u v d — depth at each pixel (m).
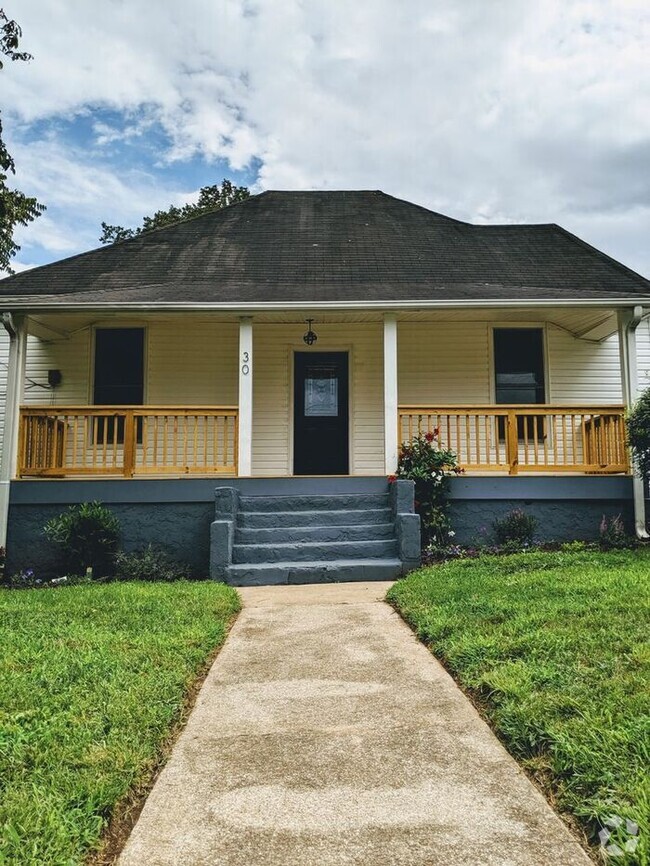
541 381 10.55
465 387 10.52
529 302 8.36
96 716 2.88
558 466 8.38
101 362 10.40
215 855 1.98
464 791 2.34
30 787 2.26
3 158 14.28
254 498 7.88
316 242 11.59
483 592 5.20
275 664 3.94
